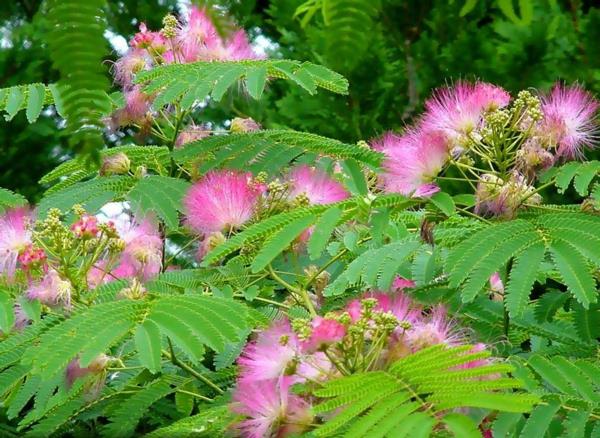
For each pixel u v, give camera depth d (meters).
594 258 2.23
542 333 2.93
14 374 2.74
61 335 2.12
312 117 5.61
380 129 5.45
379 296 2.48
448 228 2.93
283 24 3.19
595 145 2.71
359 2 0.56
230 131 3.59
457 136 2.67
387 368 2.05
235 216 2.96
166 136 3.85
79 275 2.80
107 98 0.62
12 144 5.17
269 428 2.21
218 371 2.92
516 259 2.25
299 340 2.11
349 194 3.06
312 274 3.13
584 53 4.68
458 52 5.25
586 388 2.22
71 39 0.60
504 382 1.67
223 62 3.22
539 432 2.09
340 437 1.81
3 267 2.74
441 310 2.53
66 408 2.95
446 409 1.65
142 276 3.03
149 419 3.24
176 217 3.21
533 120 2.65
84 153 0.62
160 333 2.12
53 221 2.77
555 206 2.72
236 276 3.06
